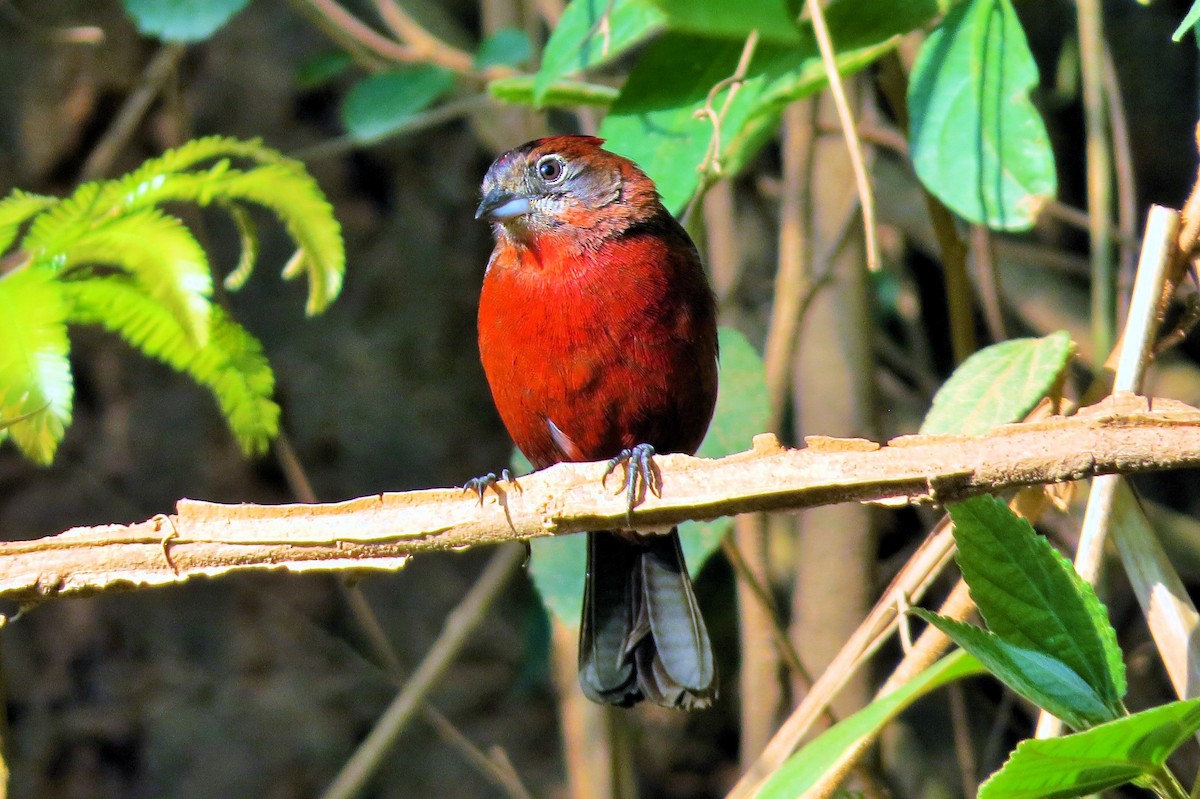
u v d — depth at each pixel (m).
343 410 13.75
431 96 10.13
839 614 10.17
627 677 7.57
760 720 9.95
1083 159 12.31
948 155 6.09
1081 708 4.38
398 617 13.70
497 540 5.25
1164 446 4.51
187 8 9.02
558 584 7.64
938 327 13.01
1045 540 4.60
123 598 13.36
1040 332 11.33
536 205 7.66
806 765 4.60
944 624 4.26
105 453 13.36
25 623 13.19
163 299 5.16
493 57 10.14
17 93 13.38
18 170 13.29
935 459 4.64
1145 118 12.24
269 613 13.52
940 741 11.63
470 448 13.89
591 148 7.86
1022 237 12.11
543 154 7.77
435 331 14.04
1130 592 10.51
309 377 13.76
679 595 7.61
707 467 5.05
